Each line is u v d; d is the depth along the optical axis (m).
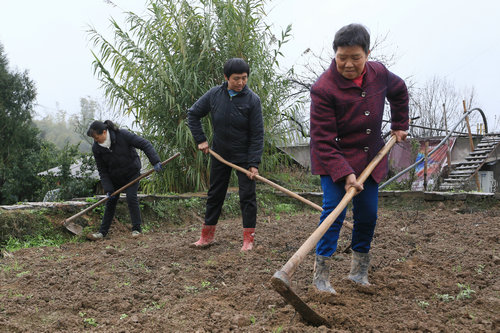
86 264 4.29
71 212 6.58
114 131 6.06
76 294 3.34
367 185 3.23
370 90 3.08
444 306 2.98
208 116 9.35
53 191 13.34
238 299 3.27
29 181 20.72
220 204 5.10
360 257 3.46
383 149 3.23
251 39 9.86
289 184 10.49
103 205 6.91
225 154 5.04
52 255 4.94
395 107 3.45
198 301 3.21
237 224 6.90
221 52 9.84
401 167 16.38
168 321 2.81
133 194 6.34
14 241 5.67
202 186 9.60
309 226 6.48
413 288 3.33
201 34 9.58
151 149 6.18
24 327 2.73
